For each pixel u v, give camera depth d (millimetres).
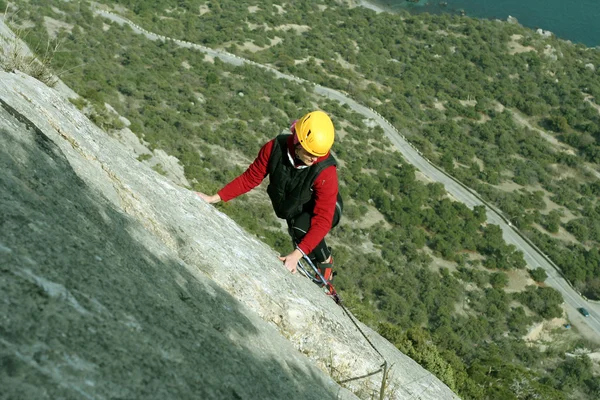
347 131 80438
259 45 106062
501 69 115938
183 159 52219
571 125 104375
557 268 64500
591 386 49094
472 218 67188
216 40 100562
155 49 86875
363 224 60062
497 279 57875
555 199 81625
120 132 29250
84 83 53156
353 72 106812
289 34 113375
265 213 45781
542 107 105062
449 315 49312
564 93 111750
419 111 97875
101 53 74625
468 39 123562
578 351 53125
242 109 73938
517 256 61750
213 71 85750
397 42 121312
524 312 54312
